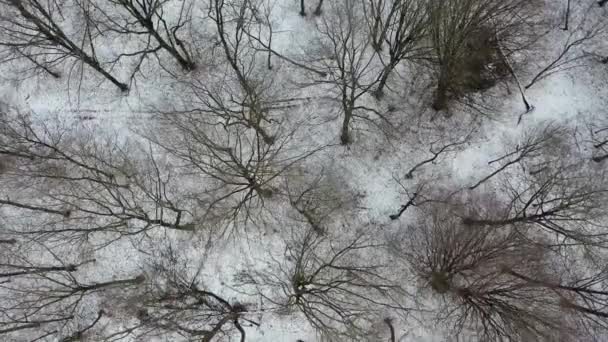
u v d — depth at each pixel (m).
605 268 22.61
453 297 22.70
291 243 23.88
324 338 22.73
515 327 21.33
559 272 23.48
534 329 20.12
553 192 23.67
